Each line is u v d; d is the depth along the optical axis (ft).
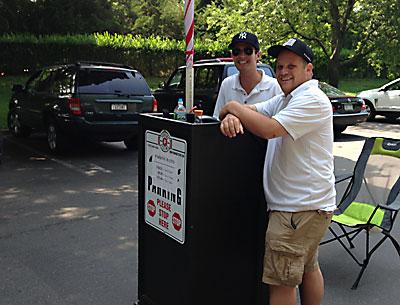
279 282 8.71
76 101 27.27
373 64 65.98
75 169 25.63
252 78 12.32
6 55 78.48
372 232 13.55
